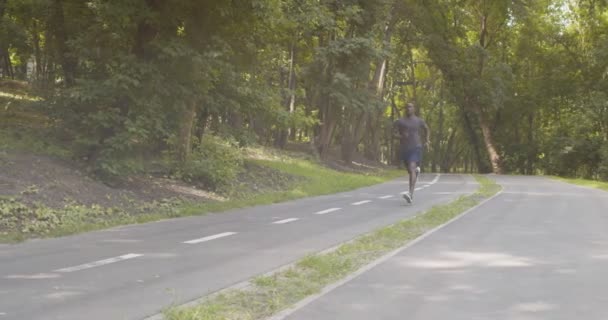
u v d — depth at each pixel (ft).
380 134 192.03
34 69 86.12
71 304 16.69
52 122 47.55
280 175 67.10
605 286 19.54
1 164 38.06
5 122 50.98
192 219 37.11
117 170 42.47
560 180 96.53
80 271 21.18
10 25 71.36
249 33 53.11
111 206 37.81
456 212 39.93
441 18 140.87
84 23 48.73
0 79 88.79
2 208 31.65
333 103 101.86
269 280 19.39
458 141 235.20
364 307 16.84
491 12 148.97
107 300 17.17
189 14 47.85
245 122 68.28
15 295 17.61
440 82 195.62
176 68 46.73
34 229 30.19
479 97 150.82
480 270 21.91
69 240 28.40
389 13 103.86
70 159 44.11
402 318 15.84
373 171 114.01
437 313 16.34
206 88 49.52
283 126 64.85
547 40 160.04
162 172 49.60
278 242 28.09
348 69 98.73
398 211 42.04
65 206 34.83
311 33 91.30
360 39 93.97
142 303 16.87
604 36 151.12
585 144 152.25
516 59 167.32
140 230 31.99
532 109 168.76
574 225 34.17
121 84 43.19
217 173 50.31
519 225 34.06
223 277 20.47
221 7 47.42
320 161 101.45
